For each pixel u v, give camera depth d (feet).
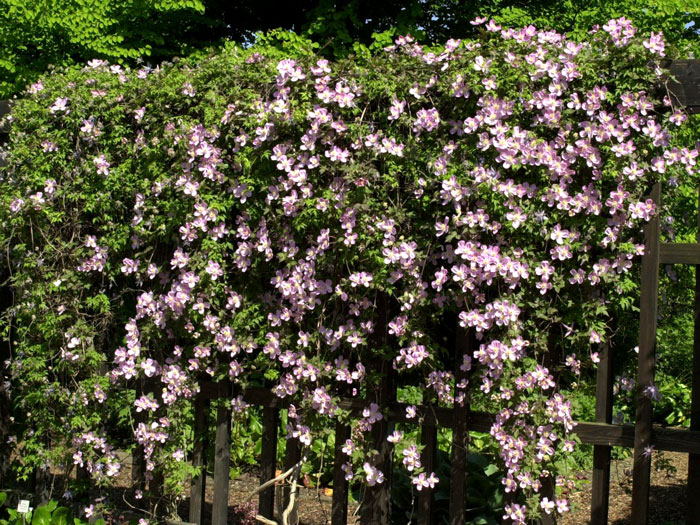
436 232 9.05
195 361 10.45
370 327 9.52
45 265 11.48
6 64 24.03
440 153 9.03
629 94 8.28
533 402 8.71
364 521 9.87
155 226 10.81
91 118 11.19
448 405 9.50
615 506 13.29
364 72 9.41
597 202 8.43
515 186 8.59
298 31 31.50
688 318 19.04
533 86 8.66
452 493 9.33
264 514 10.52
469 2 27.84
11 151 11.81
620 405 14.05
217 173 10.16
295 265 9.76
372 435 9.84
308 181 9.70
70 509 11.20
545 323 8.86
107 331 11.72
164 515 11.39
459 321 8.95
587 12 25.77
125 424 12.19
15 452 12.41
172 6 24.34
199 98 10.48
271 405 10.46
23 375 12.06
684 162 8.30
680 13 24.62
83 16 23.57
